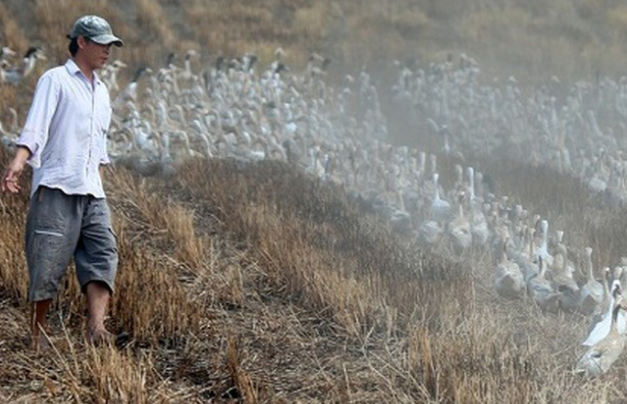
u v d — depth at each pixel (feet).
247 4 307.78
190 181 126.82
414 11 313.73
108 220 65.00
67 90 62.44
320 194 122.21
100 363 60.03
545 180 144.05
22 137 60.49
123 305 71.72
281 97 207.21
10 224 87.71
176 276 85.56
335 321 77.51
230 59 255.91
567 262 88.79
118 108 185.37
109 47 63.93
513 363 64.59
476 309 80.53
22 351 65.36
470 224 103.24
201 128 156.56
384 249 97.19
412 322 75.20
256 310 80.94
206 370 66.23
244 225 103.50
